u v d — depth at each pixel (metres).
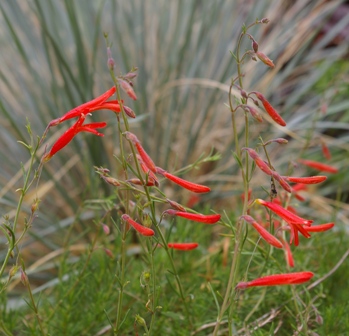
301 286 2.88
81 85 4.64
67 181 4.76
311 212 4.68
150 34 5.41
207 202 4.75
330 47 6.76
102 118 4.68
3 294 2.91
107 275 3.03
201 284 3.09
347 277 3.10
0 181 4.68
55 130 4.71
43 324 2.79
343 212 4.73
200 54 5.25
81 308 2.95
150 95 5.08
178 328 2.74
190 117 4.98
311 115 5.40
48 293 3.67
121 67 5.13
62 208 4.68
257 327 2.53
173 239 3.30
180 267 3.12
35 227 4.46
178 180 2.01
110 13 5.46
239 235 2.07
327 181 5.17
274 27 6.18
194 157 4.90
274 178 1.95
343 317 2.70
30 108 4.96
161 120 4.94
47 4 4.98
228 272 2.96
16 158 4.88
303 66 5.93
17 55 5.25
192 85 5.26
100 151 4.40
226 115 5.13
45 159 2.10
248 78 5.29
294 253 3.03
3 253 4.31
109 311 2.80
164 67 5.20
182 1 5.21
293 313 2.74
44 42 4.58
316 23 5.92
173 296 3.00
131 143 2.00
